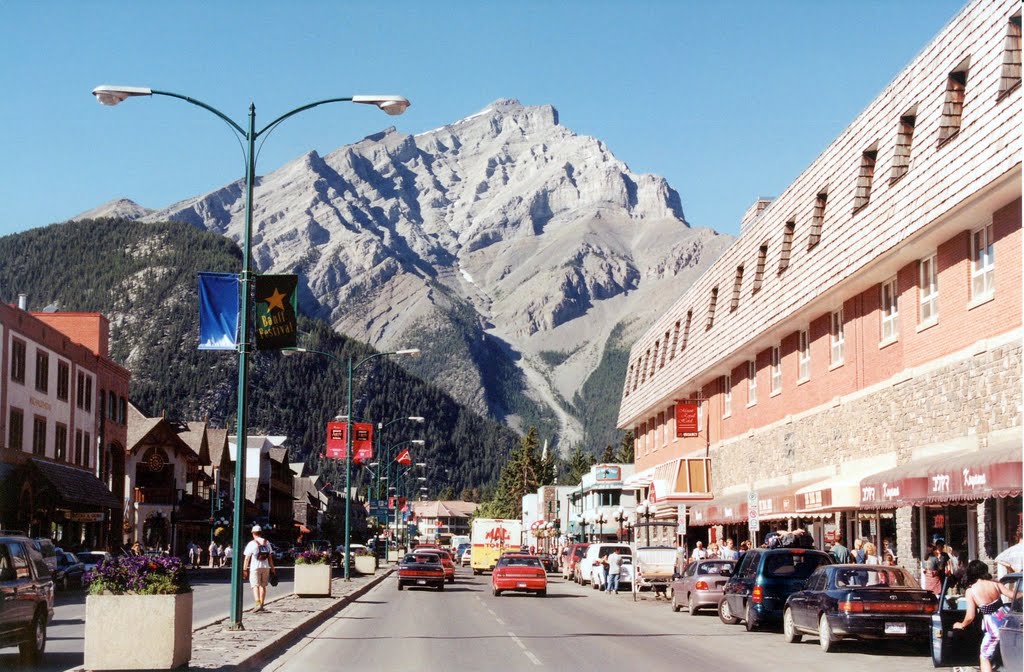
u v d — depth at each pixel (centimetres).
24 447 5303
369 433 5784
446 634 2514
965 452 2436
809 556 2603
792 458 4041
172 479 8244
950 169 2522
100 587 1606
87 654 1595
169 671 1602
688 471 5316
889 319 3231
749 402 4688
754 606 2570
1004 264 2419
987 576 1652
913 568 2961
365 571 6506
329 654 2031
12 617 1709
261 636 2184
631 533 8638
